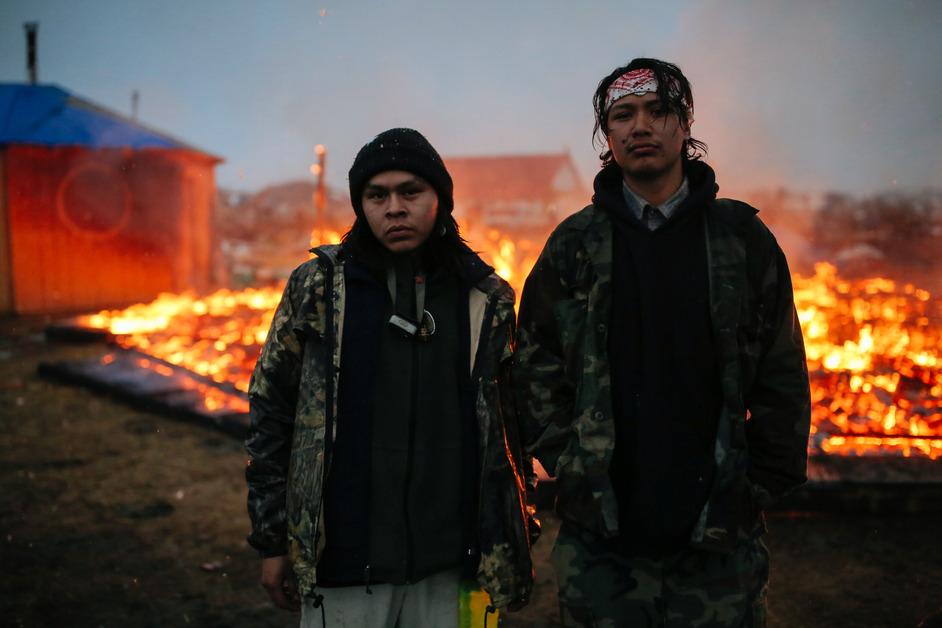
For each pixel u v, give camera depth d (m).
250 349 8.90
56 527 4.13
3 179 13.66
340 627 1.75
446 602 1.79
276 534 1.72
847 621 3.07
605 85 1.87
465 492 1.75
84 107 15.65
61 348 9.70
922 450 4.40
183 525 4.17
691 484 1.76
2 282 13.84
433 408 1.73
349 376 1.72
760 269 1.78
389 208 1.67
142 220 15.46
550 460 1.91
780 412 1.80
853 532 3.84
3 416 6.35
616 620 1.84
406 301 1.74
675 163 1.82
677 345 1.76
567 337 1.86
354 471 1.71
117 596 3.39
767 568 1.89
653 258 1.78
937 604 3.17
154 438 5.76
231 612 3.26
